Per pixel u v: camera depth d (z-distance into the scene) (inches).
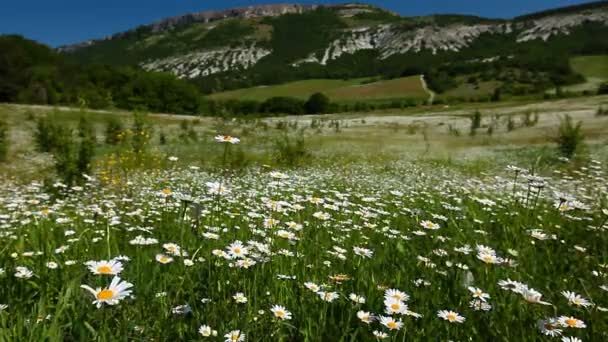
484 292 104.4
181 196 135.9
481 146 1222.9
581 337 87.0
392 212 243.4
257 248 118.1
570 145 831.7
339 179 517.0
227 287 103.9
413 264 133.7
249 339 81.3
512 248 152.0
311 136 1596.9
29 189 395.2
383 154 1013.2
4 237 177.6
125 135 661.9
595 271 125.2
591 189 381.1
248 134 1437.0
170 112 3750.0
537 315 96.3
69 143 497.7
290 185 327.9
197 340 79.2
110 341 71.1
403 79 6545.3
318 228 168.9
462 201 290.2
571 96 4104.3
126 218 212.1
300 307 98.0
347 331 84.3
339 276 111.1
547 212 214.1
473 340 87.9
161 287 99.2
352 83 7396.7
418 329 91.0
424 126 2064.5
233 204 257.6
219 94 6845.5
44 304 79.5
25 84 3137.3
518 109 2783.0
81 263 107.9
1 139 881.5
